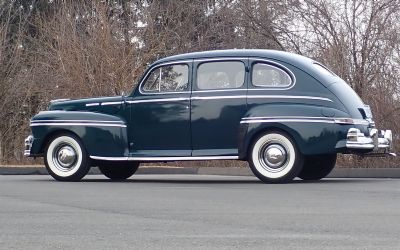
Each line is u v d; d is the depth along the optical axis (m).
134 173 13.90
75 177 11.70
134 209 7.75
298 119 10.56
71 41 20.45
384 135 11.44
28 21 24.67
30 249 5.54
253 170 10.86
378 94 15.70
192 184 11.18
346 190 9.77
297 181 11.72
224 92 11.03
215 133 11.04
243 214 7.31
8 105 20.67
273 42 19.38
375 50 16.48
